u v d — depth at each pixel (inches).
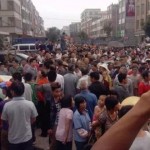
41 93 383.6
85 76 424.2
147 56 950.4
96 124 232.4
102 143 40.9
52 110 303.3
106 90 346.0
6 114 242.2
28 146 245.0
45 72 408.5
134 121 40.3
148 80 395.9
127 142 40.1
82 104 247.8
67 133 256.8
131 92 373.4
